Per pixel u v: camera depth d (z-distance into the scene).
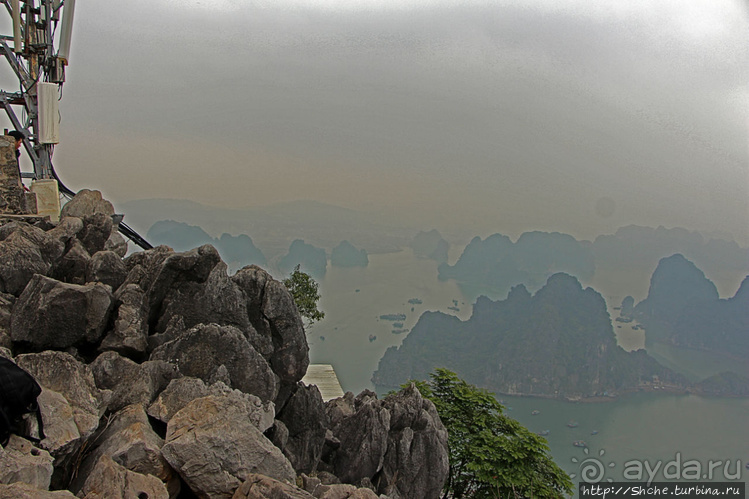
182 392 11.99
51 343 13.01
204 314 14.14
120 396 11.98
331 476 14.50
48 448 9.52
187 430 10.70
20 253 14.32
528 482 18.28
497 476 18.61
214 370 13.09
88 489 9.16
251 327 14.21
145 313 13.95
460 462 19.86
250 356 13.42
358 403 18.25
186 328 14.07
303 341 14.88
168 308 14.22
